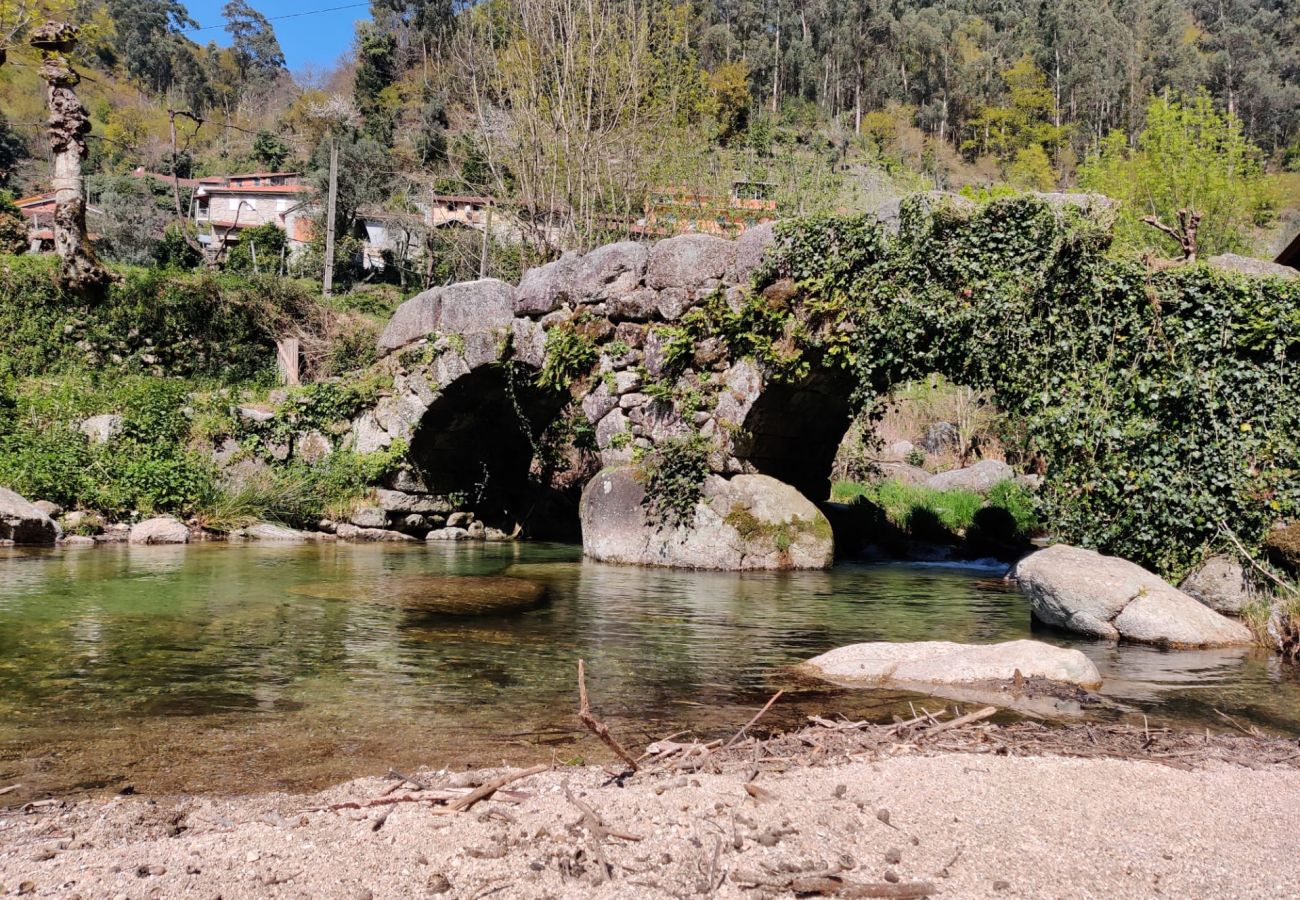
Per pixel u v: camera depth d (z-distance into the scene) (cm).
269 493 1591
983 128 8025
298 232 4650
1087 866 291
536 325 1464
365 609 848
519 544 1619
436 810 341
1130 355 985
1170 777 390
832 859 292
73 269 1728
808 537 1286
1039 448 1045
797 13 8550
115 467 1506
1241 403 921
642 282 1351
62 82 1708
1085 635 783
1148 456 957
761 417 1306
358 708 521
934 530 1681
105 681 575
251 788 389
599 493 1340
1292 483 886
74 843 320
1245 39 8494
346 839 314
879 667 618
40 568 1077
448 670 620
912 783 371
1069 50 8512
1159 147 2442
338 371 2066
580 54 2158
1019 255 1059
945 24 9162
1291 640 709
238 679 585
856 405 1195
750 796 350
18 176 5384
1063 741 453
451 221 3478
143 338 1981
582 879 279
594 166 2178
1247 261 987
